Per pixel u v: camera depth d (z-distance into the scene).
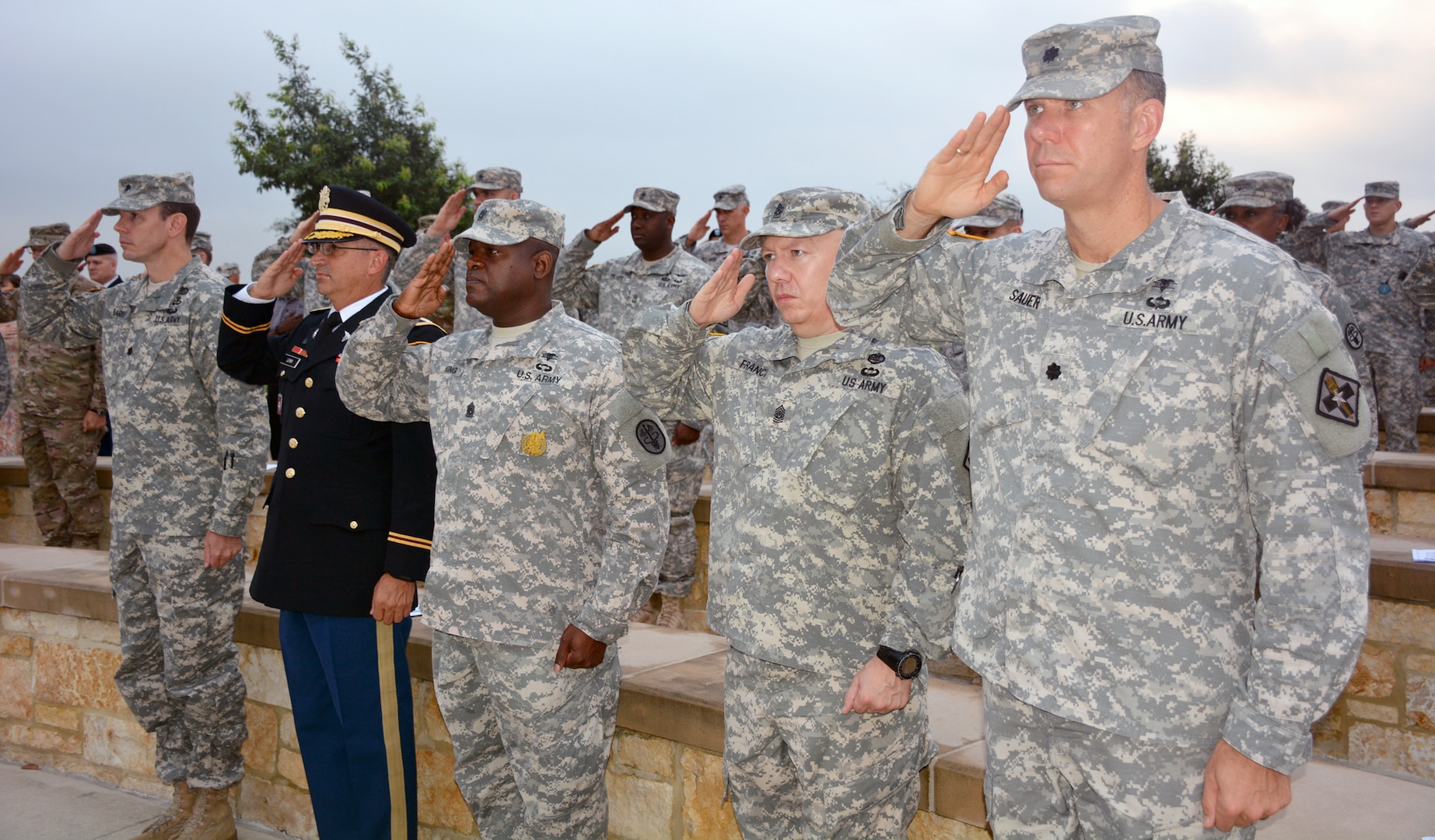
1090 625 1.58
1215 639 1.54
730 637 2.20
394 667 3.15
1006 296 1.75
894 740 2.15
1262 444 1.49
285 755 4.08
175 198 3.76
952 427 2.04
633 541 2.59
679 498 5.10
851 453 2.08
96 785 4.62
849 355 2.12
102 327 3.90
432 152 18.14
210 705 3.77
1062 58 1.60
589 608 2.58
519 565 2.64
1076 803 1.67
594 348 2.74
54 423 6.50
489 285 2.74
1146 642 1.55
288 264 3.37
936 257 1.94
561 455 2.67
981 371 1.78
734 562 2.19
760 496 2.16
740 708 2.23
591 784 2.72
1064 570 1.60
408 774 3.19
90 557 5.38
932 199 1.72
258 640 4.07
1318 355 1.44
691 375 2.40
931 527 2.00
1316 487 1.44
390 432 3.13
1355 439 1.42
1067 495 1.61
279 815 4.11
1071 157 1.59
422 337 3.15
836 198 2.12
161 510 3.65
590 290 6.04
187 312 3.65
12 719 4.93
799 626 2.11
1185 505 1.54
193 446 3.70
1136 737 1.54
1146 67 1.59
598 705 2.76
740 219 6.77
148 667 3.90
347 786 3.17
